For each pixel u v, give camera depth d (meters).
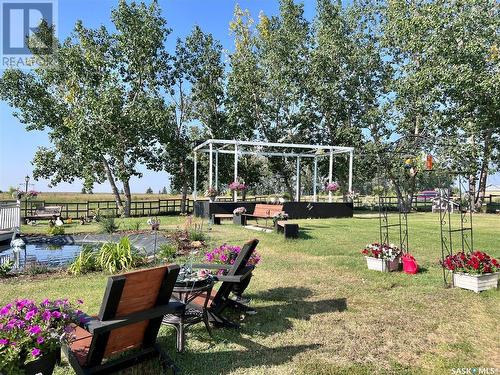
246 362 3.17
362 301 4.82
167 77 23.62
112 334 2.63
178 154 23.22
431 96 20.00
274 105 25.08
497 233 11.61
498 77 18.05
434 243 9.57
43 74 20.48
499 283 5.50
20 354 2.35
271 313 4.36
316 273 6.28
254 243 3.94
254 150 24.23
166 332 3.77
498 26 19.47
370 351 3.40
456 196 14.23
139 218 18.98
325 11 24.33
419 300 4.86
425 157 9.41
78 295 5.06
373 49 24.09
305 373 2.99
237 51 25.23
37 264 7.12
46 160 21.28
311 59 24.00
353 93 24.50
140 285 2.55
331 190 18.62
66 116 20.28
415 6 21.08
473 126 19.95
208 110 24.88
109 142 19.19
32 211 18.86
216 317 3.84
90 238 10.93
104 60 20.77
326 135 25.92
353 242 9.49
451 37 19.19
